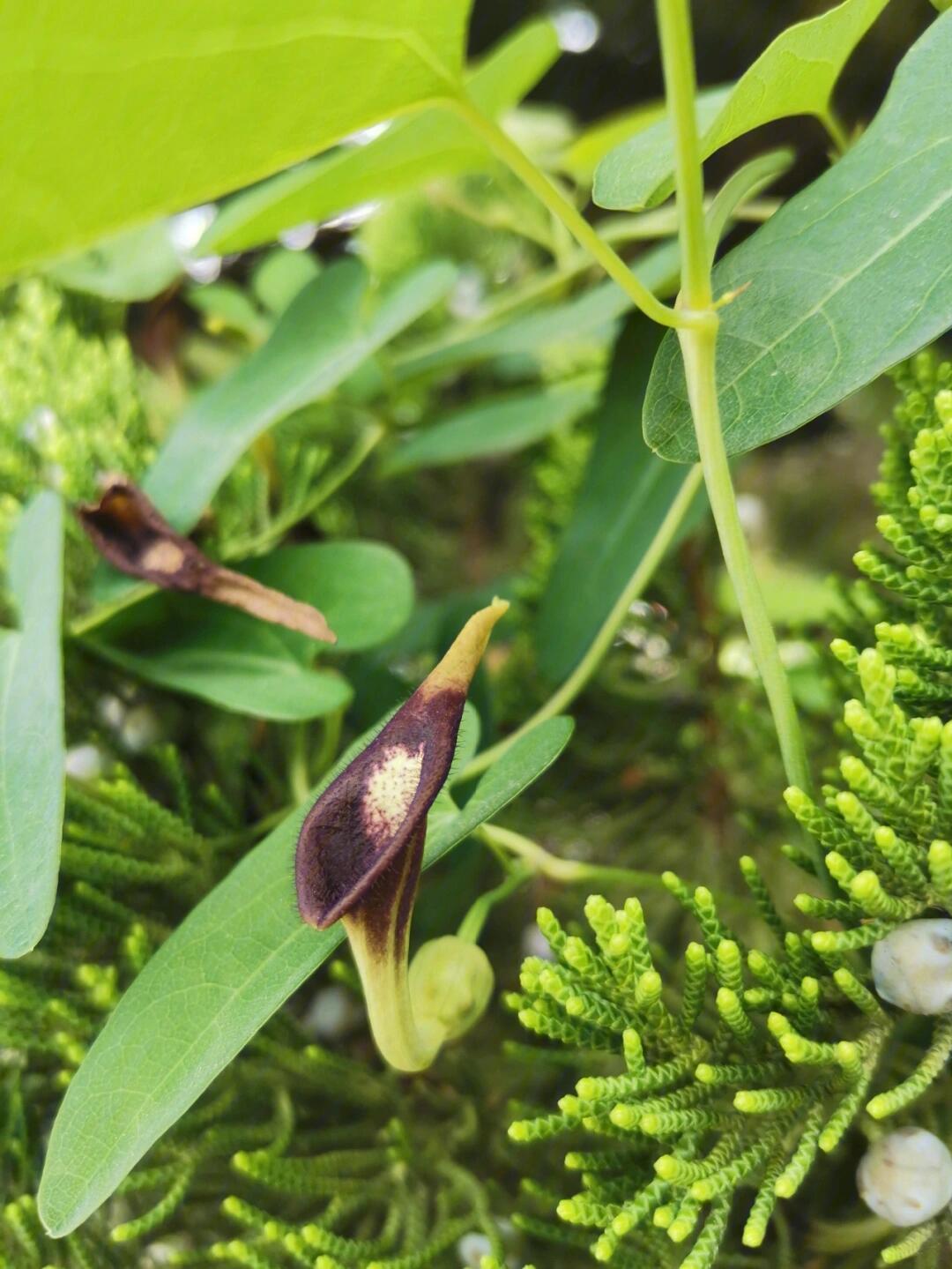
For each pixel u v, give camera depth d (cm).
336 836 10
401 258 27
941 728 10
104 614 15
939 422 12
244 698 14
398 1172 14
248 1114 14
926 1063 10
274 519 19
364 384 21
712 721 19
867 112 19
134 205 10
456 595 22
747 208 17
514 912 18
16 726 12
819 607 22
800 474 28
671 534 14
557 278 22
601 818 19
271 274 22
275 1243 13
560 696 14
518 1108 13
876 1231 11
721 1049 11
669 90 9
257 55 9
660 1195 10
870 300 11
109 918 15
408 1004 10
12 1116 14
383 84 10
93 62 9
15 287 20
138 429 18
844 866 10
